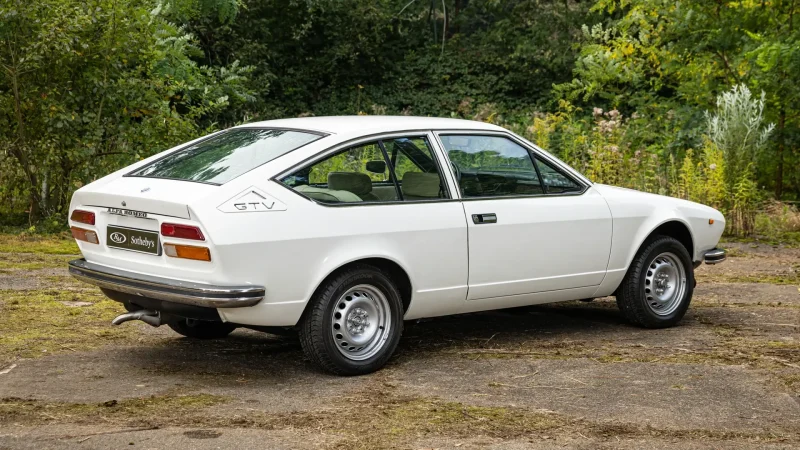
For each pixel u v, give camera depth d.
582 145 15.30
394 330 5.82
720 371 5.92
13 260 9.62
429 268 5.93
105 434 4.48
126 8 11.95
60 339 6.49
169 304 5.35
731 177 13.35
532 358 6.23
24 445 4.30
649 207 7.15
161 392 5.25
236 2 21.09
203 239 5.09
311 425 4.70
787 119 16.14
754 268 10.41
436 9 34.16
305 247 5.35
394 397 5.24
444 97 30.44
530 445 4.45
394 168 5.93
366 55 30.52
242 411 4.91
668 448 4.45
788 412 5.08
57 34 10.91
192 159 5.88
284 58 29.95
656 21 19.20
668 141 16.77
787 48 14.77
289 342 6.64
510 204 6.34
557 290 6.65
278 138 5.89
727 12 16.23
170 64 16.36
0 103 11.38
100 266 5.67
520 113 29.56
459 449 4.38
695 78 17.02
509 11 32.91
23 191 12.11
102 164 11.91
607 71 21.00
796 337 6.98
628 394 5.38
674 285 7.31
